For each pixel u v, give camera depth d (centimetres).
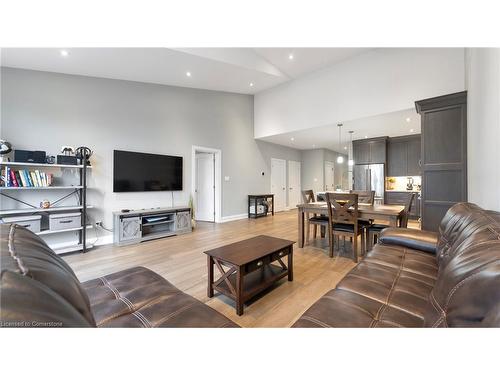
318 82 492
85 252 320
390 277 139
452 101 309
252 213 640
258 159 680
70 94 338
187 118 494
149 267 267
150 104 430
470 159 274
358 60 431
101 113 367
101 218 367
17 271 54
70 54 279
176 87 473
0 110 288
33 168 307
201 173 596
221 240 389
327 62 461
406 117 425
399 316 100
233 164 604
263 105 620
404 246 196
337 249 333
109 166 376
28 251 71
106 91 373
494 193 183
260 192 687
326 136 611
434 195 323
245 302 187
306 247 343
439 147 320
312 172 862
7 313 40
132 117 404
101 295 123
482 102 216
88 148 334
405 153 591
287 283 221
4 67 291
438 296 78
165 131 453
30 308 43
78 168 338
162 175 441
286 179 803
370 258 172
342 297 116
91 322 60
